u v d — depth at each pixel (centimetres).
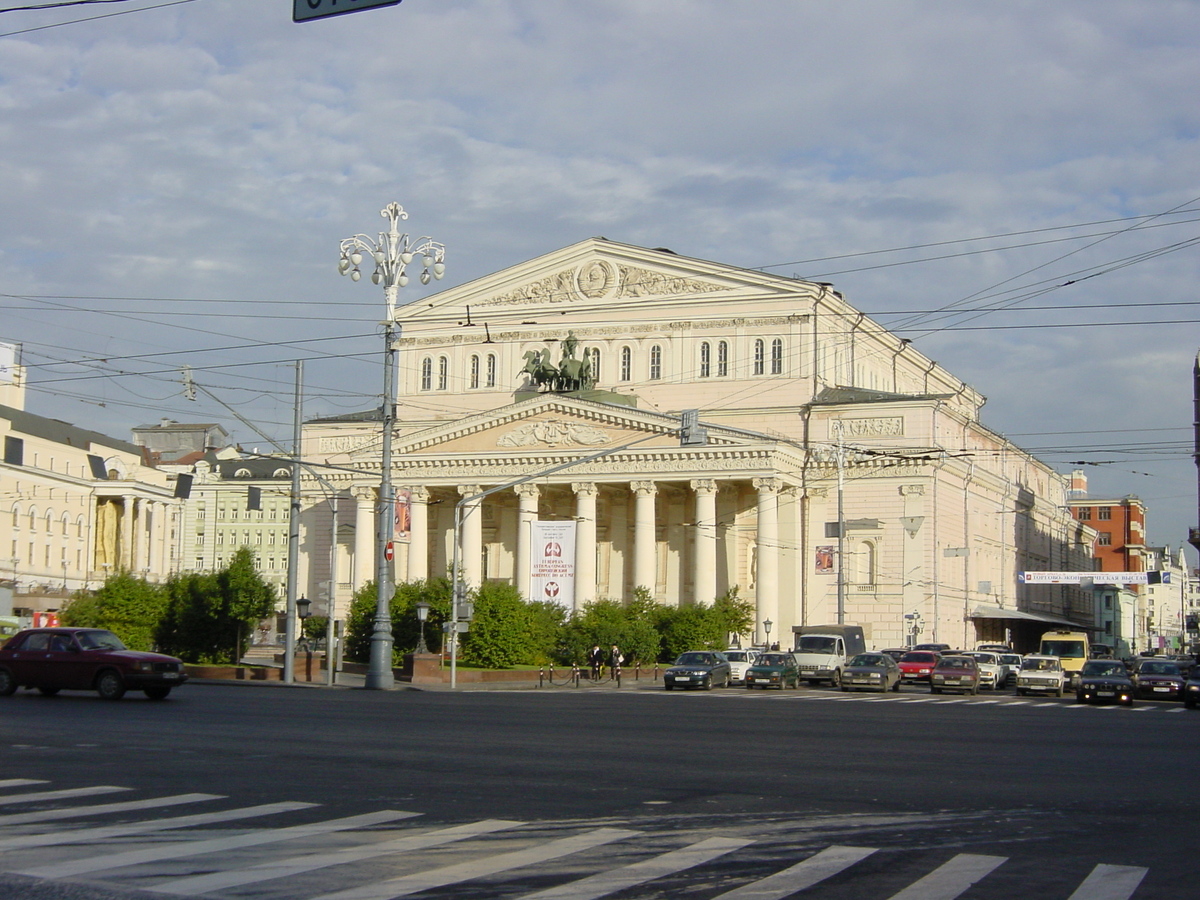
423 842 1584
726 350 10975
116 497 13812
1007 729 3828
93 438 14250
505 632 7706
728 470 10131
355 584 11162
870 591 10425
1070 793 2183
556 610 8469
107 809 1811
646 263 11262
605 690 6575
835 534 8662
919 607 10269
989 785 2267
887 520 10419
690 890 1344
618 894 1321
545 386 11269
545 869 1435
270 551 14988
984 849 1605
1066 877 1442
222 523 15150
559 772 2320
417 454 10950
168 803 1875
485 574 11481
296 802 1898
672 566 11088
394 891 1314
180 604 7231
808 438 10638
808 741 3136
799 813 1872
